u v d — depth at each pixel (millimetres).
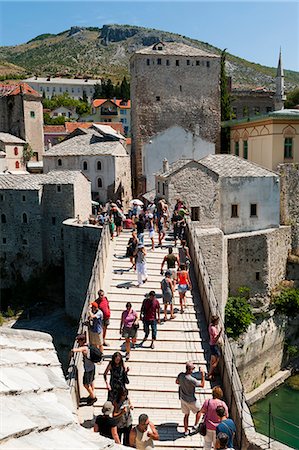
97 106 152875
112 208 35875
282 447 13859
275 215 48875
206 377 18578
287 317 48562
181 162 47562
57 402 7547
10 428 5781
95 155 69000
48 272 63000
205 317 23078
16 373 7957
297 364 48875
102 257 27453
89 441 6406
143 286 25906
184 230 34531
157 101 65562
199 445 15156
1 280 64562
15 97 97062
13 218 63281
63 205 61281
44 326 54438
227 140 68500
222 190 46062
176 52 65750
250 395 42500
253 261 47125
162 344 20688
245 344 43875
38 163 93625
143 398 17484
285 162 54656
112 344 20578
